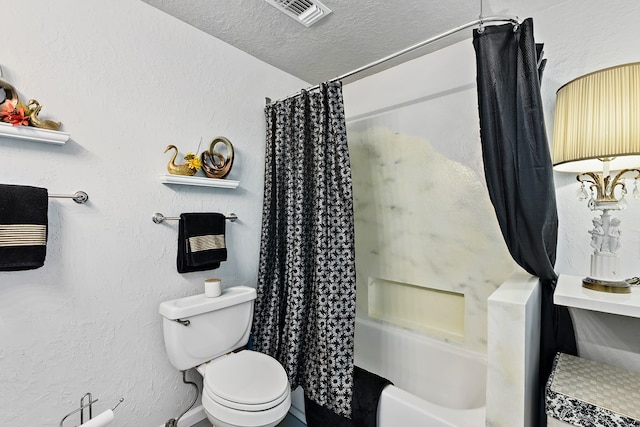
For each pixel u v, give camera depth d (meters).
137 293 1.52
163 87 1.61
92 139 1.37
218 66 1.84
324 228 1.66
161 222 1.60
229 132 1.90
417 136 1.95
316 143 1.73
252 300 1.76
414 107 1.96
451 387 1.73
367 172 2.21
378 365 2.07
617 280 1.11
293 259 1.79
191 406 1.63
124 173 1.47
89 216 1.37
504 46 1.14
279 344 1.86
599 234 1.16
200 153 1.76
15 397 1.18
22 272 1.20
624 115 1.00
